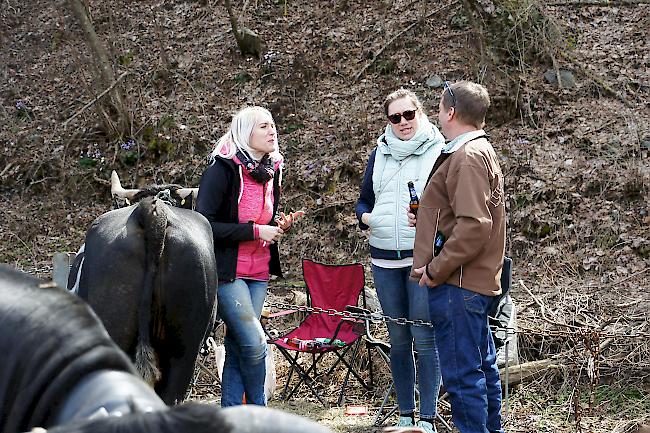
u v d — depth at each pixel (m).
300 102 12.41
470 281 4.55
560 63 11.49
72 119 12.88
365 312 6.45
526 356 6.85
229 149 5.16
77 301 2.77
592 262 8.99
